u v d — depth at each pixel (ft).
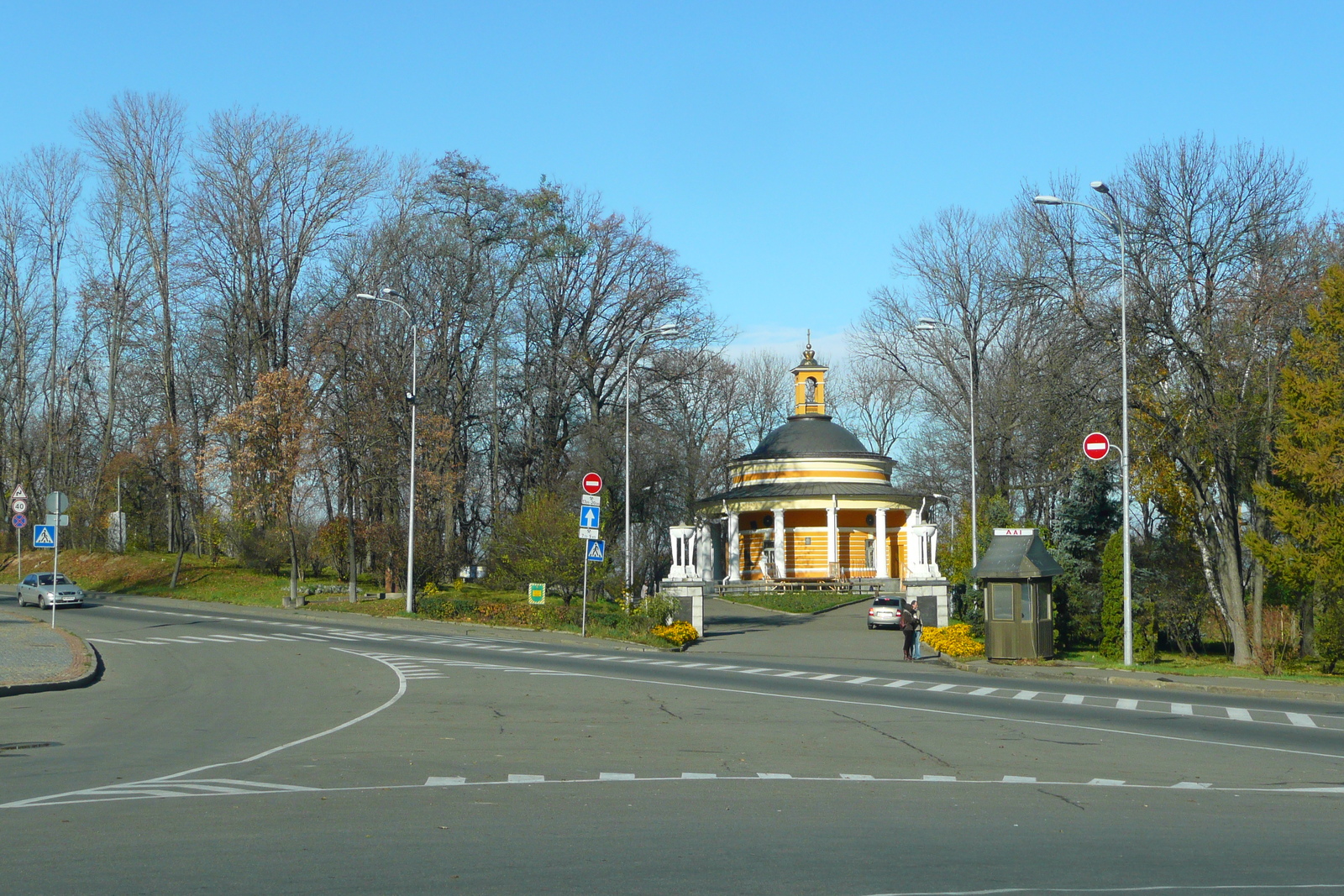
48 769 42.09
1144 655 108.68
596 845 29.60
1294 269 98.78
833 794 38.17
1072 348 107.24
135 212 189.16
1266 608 110.22
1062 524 125.08
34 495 229.45
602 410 204.64
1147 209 103.60
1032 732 55.11
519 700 65.87
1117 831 32.60
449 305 183.21
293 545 160.45
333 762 43.98
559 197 191.72
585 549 134.31
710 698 68.49
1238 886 25.96
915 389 262.06
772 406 304.50
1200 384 101.30
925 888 25.38
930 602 145.07
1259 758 47.70
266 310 178.70
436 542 176.76
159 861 27.43
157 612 151.74
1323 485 84.53
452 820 32.96
